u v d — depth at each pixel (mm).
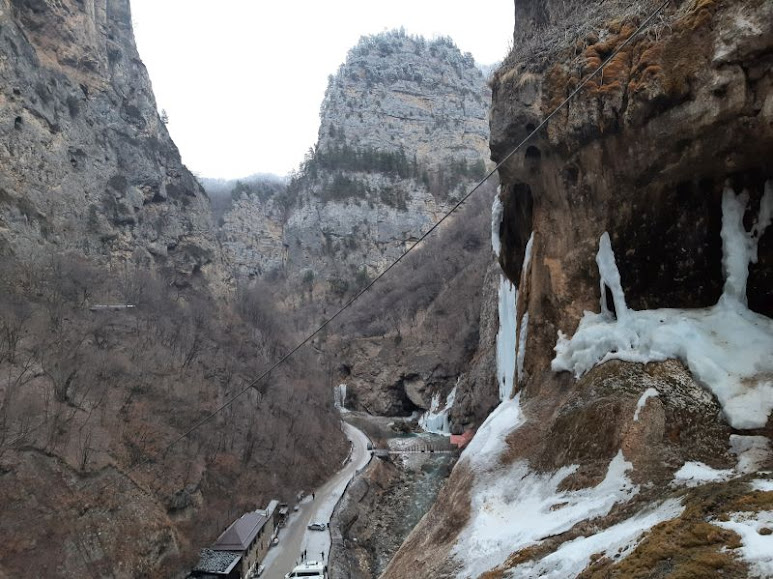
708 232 14438
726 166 13617
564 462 13102
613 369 13992
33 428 28625
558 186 17891
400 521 43219
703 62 12992
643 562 7617
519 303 20438
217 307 66750
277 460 46406
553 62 17266
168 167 68625
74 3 57062
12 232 42406
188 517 33156
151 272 58719
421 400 86750
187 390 44031
